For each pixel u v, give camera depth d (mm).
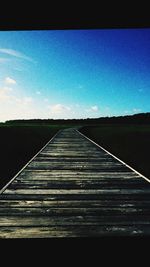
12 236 3814
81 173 8812
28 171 9172
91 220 4484
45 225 4246
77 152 14836
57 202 5574
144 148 18234
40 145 21094
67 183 7363
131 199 5820
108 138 26891
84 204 5438
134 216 4695
